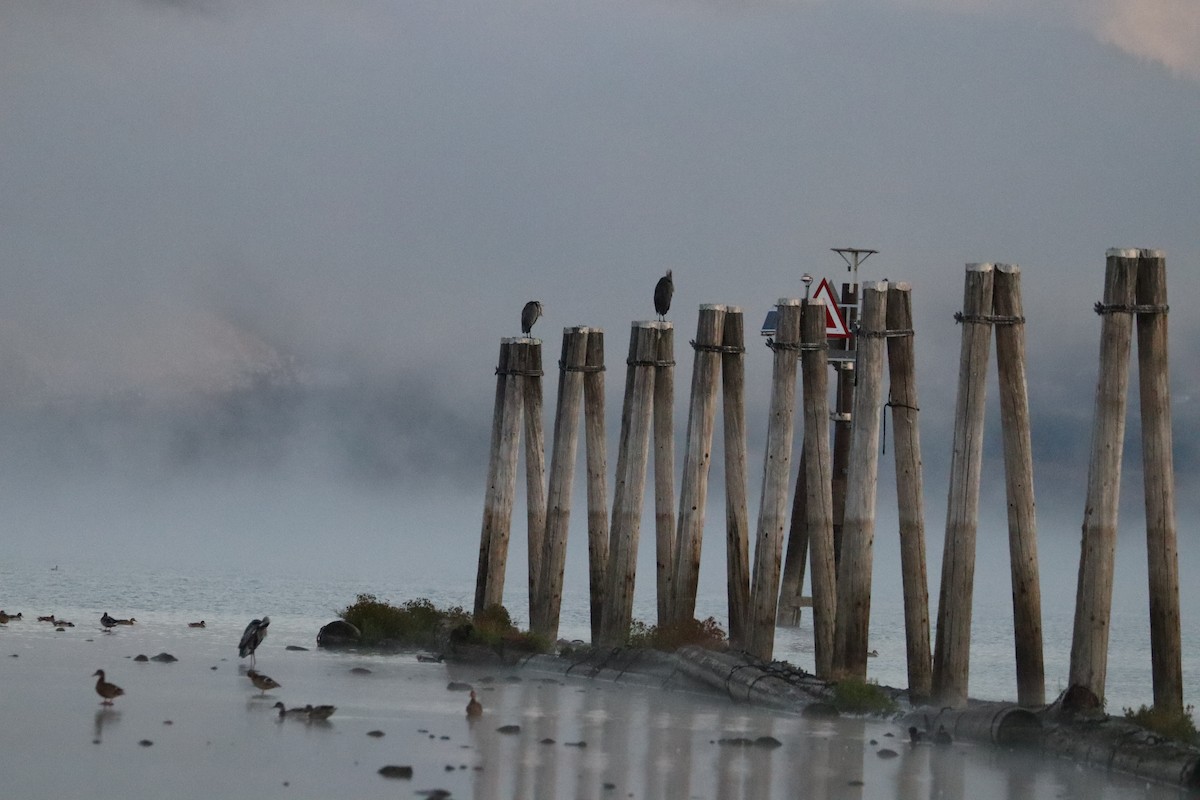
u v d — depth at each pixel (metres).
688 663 117.31
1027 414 95.81
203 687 112.25
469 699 109.81
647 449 130.00
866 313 104.69
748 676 109.81
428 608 153.38
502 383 149.75
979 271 95.31
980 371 95.75
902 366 104.56
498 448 148.75
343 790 75.75
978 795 79.38
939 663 97.56
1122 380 89.88
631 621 130.50
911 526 103.94
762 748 91.06
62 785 75.31
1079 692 90.62
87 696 105.38
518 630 142.50
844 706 103.44
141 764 81.06
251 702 105.19
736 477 122.88
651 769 83.81
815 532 114.25
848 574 105.81
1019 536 95.19
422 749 87.81
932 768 86.06
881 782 82.12
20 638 144.38
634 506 129.38
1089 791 80.50
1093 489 90.25
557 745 90.50
